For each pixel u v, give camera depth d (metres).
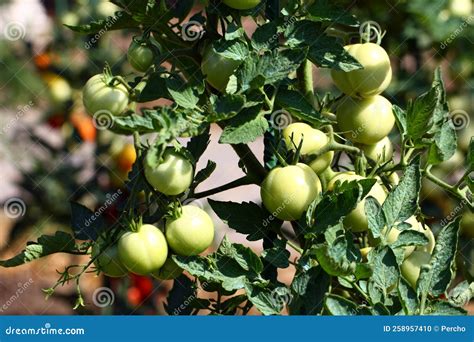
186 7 1.57
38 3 2.34
